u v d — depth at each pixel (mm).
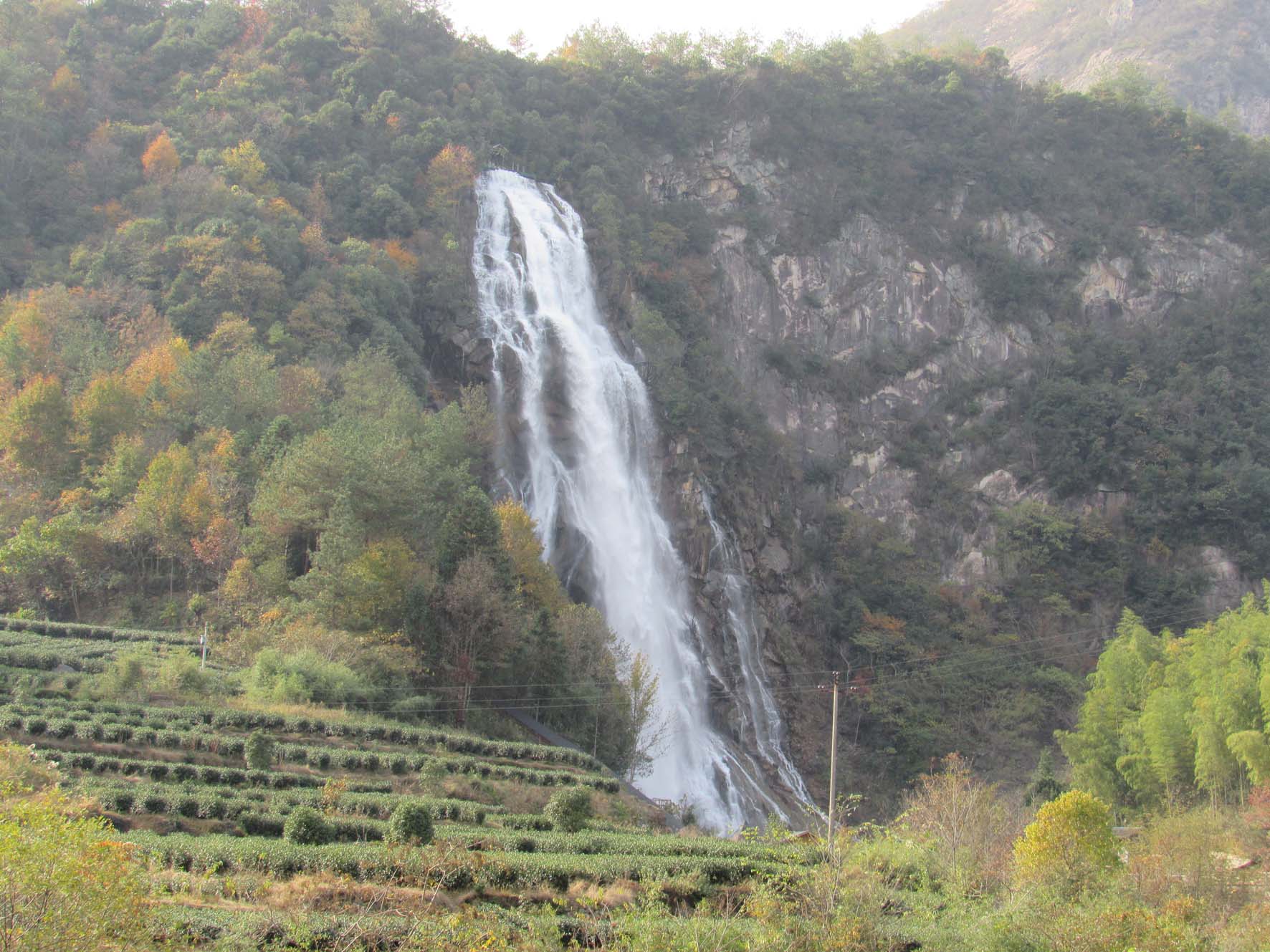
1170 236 149625
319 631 61906
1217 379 132750
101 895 23766
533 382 106312
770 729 103375
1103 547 121688
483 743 57250
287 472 70188
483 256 114562
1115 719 78625
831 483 124500
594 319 117312
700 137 138875
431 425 85062
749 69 144000
